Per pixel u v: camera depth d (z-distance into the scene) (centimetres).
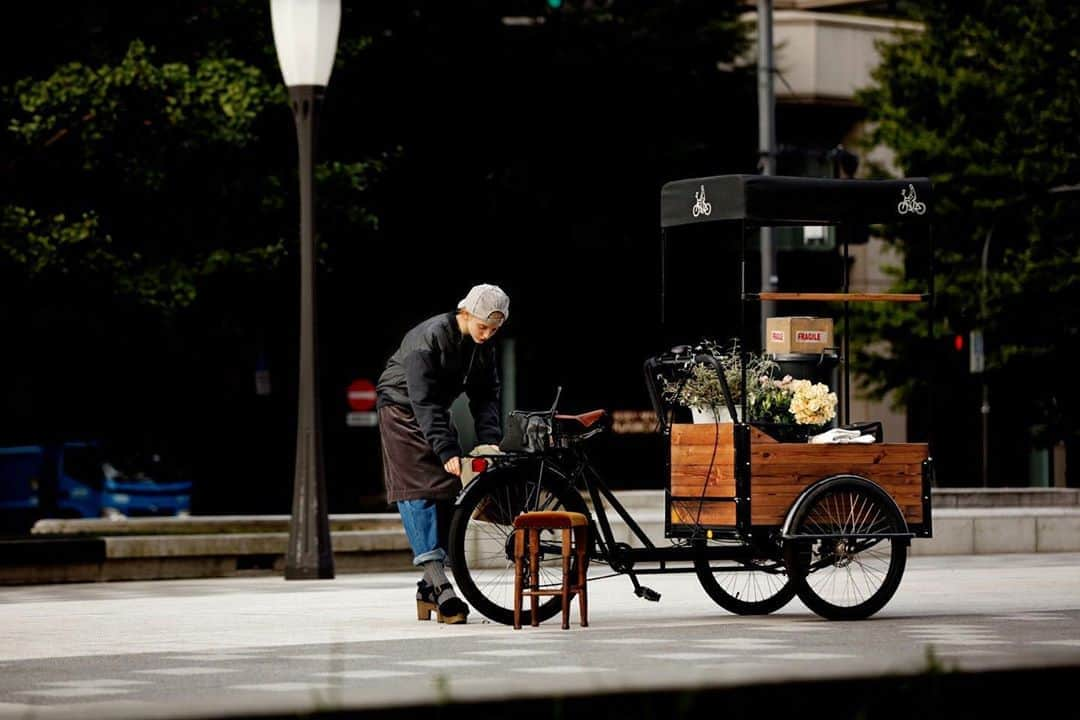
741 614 2597
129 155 6038
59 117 5853
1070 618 2561
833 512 2533
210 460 8594
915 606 2811
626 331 9012
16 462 7975
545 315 8862
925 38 8900
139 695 1773
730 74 8900
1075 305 8312
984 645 2164
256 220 6612
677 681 1193
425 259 8306
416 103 8069
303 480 3909
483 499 2444
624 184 8631
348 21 7550
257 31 6738
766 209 2578
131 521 5062
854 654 2058
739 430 2517
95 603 3002
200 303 6744
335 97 7638
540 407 8969
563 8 8369
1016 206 8444
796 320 2681
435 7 8044
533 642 2211
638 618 2573
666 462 2622
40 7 6316
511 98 8344
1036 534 4794
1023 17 8575
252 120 6278
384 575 4194
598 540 2498
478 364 2481
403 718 1125
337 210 6912
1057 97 8488
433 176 8169
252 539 4362
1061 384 8456
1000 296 8325
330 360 8612
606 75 8506
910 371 8788
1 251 5797
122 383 7925
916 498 2608
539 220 8456
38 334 6384
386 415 2489
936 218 8631
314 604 2948
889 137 8806
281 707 1113
